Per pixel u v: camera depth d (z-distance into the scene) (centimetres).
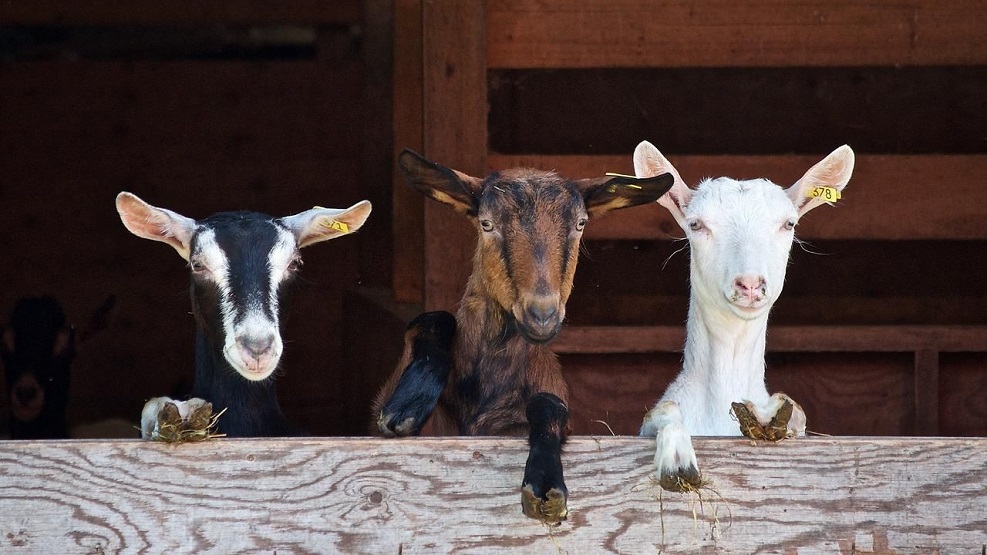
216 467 373
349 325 962
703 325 503
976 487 381
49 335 856
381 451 376
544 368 479
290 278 471
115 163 1028
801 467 380
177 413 367
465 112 650
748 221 476
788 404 372
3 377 963
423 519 376
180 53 1144
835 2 680
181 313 1031
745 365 502
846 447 381
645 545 378
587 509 377
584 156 670
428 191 457
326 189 1044
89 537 370
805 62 682
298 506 374
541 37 670
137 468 372
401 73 827
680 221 512
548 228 428
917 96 845
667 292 812
